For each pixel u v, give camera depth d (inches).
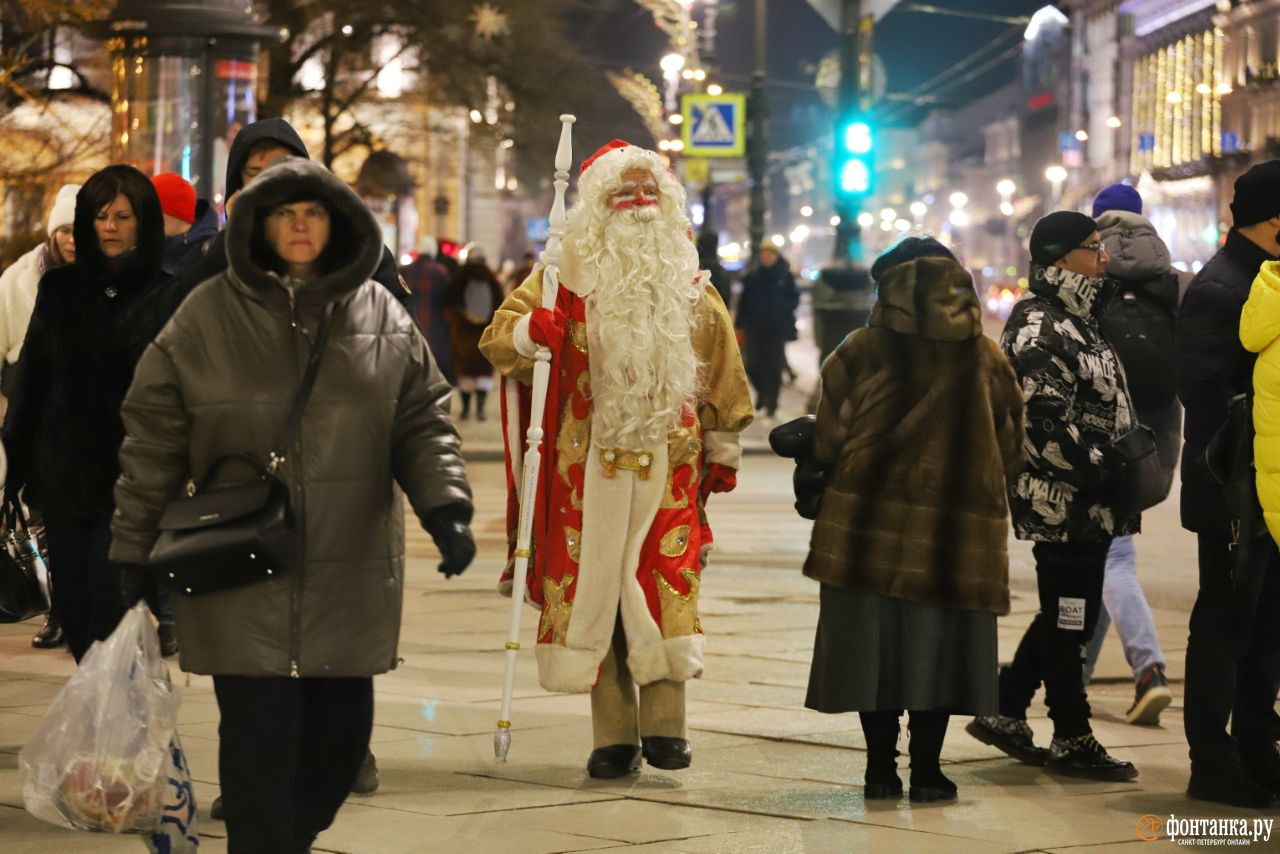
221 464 208.4
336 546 208.5
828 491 286.0
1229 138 3794.3
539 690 370.6
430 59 1341.0
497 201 2787.9
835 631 283.3
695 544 295.1
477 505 739.4
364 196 1418.6
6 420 292.0
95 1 709.3
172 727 219.1
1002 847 254.5
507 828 260.5
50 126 829.2
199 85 679.1
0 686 369.7
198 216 376.5
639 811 272.8
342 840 252.7
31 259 381.7
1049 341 305.7
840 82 926.4
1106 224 350.6
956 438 282.5
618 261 287.3
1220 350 285.1
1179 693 381.1
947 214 6269.7
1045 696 311.3
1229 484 279.1
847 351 287.1
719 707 355.6
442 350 1119.6
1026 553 624.1
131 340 284.2
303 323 209.9
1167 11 4168.3
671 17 1366.9
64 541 288.7
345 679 214.2
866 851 251.3
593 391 291.6
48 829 256.1
